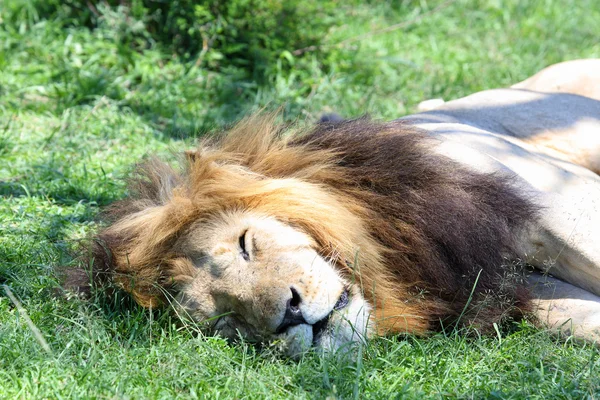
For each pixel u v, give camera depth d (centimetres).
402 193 942
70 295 891
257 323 827
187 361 805
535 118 1148
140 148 1422
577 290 942
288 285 815
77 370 775
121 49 1728
